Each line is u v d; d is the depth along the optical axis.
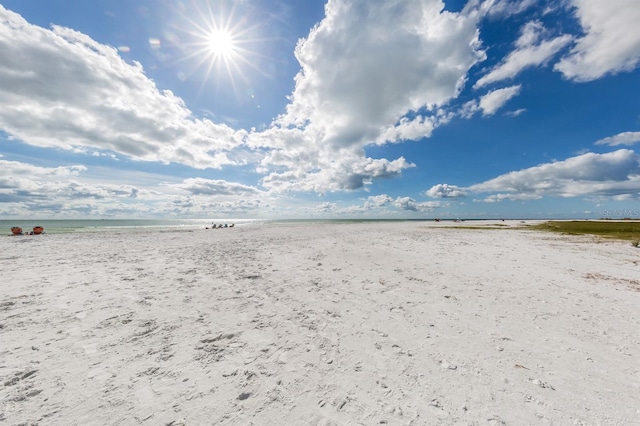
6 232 27.78
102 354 3.94
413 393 3.26
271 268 9.69
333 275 8.86
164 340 4.42
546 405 3.07
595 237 21.98
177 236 22.14
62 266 9.47
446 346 4.42
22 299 6.06
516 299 6.76
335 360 3.96
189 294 6.68
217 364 3.79
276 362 3.87
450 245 16.77
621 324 5.34
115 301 6.07
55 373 3.45
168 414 2.82
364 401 3.11
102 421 2.70
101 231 29.58
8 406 2.85
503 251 14.35
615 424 2.79
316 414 2.89
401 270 9.70
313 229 33.28
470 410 2.97
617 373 3.72
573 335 4.86
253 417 2.82
